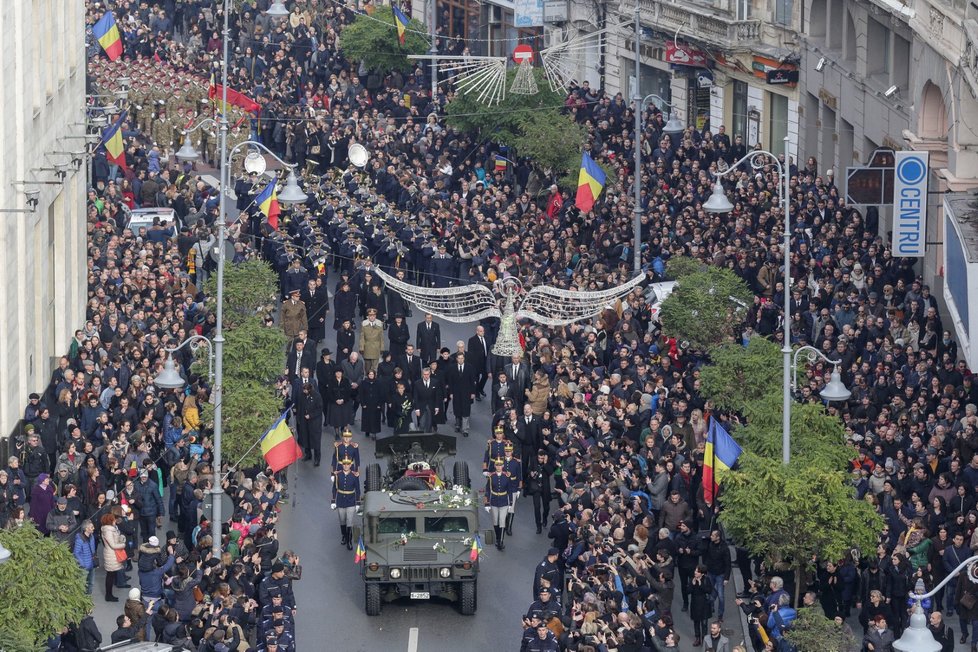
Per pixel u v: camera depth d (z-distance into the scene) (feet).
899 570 395.96
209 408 463.42
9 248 484.74
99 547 451.94
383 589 426.51
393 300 590.14
